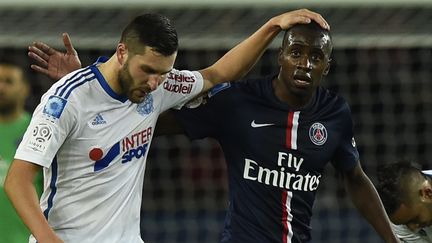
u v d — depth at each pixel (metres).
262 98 17.83
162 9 23.45
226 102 17.84
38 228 15.63
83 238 16.67
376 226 18.97
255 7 23.16
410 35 24.94
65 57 18.09
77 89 16.38
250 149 17.70
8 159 23.16
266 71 30.69
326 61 17.33
